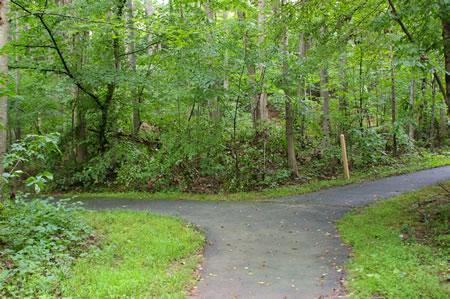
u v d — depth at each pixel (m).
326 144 15.95
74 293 4.07
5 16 6.32
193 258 5.76
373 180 13.18
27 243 5.37
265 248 6.30
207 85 11.31
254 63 11.80
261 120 14.10
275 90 13.02
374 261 4.98
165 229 7.12
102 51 13.92
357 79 15.51
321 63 10.77
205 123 13.14
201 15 11.63
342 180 13.37
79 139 15.17
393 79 16.30
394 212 7.88
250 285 4.64
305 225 7.75
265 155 14.11
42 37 12.54
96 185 14.50
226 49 12.16
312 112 15.03
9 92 4.95
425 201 8.47
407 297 3.85
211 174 12.78
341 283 4.57
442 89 7.11
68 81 12.71
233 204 10.44
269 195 11.55
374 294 4.06
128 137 15.02
